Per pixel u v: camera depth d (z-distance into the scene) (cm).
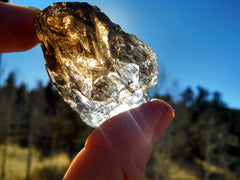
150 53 8
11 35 9
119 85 7
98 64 7
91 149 6
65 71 7
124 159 6
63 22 7
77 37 7
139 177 6
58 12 7
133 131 6
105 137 6
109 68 7
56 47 7
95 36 7
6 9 8
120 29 7
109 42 7
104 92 7
